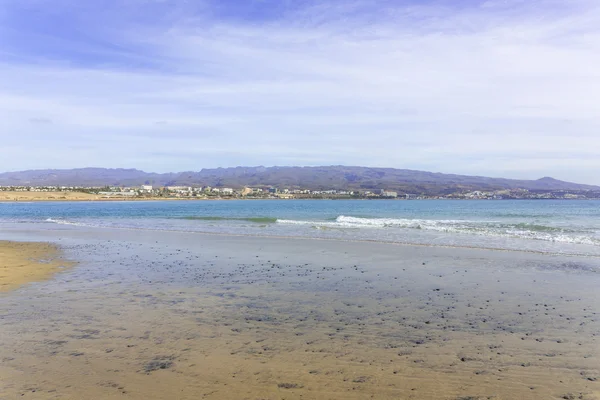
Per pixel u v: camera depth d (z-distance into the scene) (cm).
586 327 780
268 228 3253
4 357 618
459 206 10006
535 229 2872
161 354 634
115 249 2003
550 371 579
